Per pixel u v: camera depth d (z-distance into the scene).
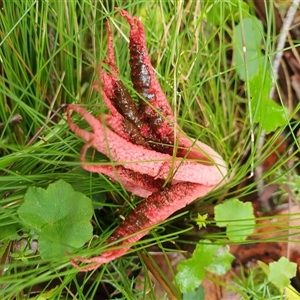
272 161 0.19
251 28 0.19
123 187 0.15
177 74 0.18
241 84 0.20
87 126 0.16
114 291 0.18
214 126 0.19
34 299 0.16
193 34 0.18
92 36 0.19
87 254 0.13
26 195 0.14
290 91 0.20
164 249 0.17
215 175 0.15
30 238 0.16
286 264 0.17
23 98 0.18
